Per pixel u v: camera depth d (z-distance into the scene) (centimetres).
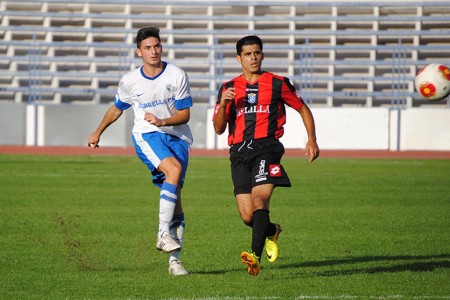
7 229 2878
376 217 3312
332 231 2888
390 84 10675
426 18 10644
